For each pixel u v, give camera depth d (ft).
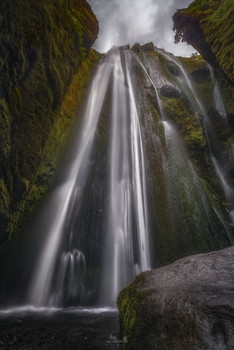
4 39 20.99
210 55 50.08
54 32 27.99
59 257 32.42
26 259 32.14
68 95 41.11
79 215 34.78
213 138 51.03
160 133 41.09
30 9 23.16
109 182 37.55
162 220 33.17
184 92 52.21
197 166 42.78
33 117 26.63
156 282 13.73
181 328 9.97
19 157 25.44
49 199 34.55
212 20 45.21
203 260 14.29
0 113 22.67
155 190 35.47
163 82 50.24
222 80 52.03
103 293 30.07
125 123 42.91
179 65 60.18
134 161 38.91
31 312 25.50
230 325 9.15
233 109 49.65
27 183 26.27
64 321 21.36
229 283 11.43
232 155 47.85
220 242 33.27
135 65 53.11
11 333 17.93
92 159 38.91
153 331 10.77
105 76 49.29
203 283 11.96
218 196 41.78
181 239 31.94
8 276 31.35
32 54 24.48
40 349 15.01
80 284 30.71
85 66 48.29
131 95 46.98
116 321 21.16
